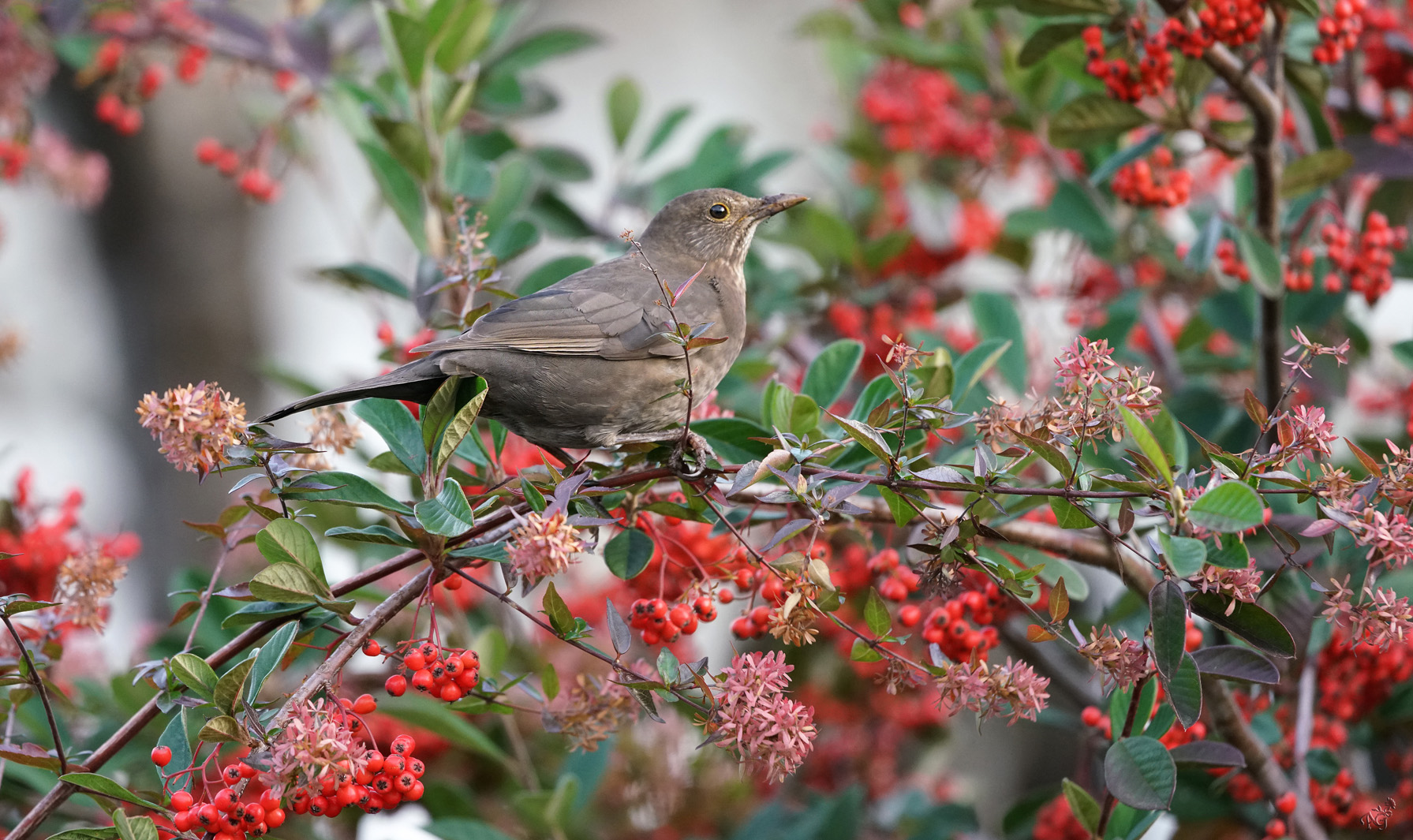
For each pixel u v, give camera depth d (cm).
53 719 647
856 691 1280
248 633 693
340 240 1880
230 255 1748
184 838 589
